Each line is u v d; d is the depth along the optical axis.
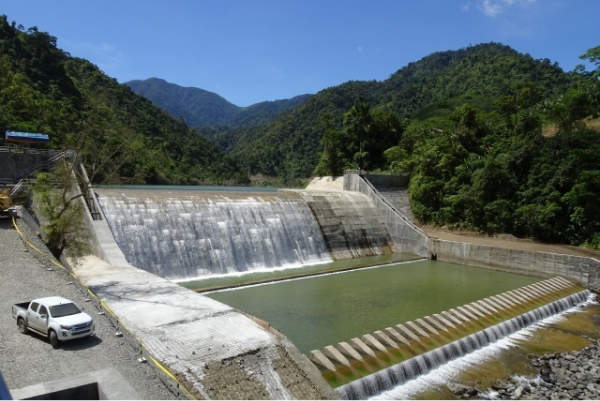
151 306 22.20
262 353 17.95
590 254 43.56
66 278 24.08
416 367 21.94
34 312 17.52
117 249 31.81
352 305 30.83
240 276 37.91
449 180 59.69
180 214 38.72
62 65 96.62
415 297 33.56
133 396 12.98
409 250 52.91
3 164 38.16
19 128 57.62
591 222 46.84
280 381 16.86
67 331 16.69
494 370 23.12
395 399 19.55
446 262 48.88
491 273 43.44
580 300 36.41
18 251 26.95
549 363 24.25
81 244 30.25
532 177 52.75
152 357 16.47
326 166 78.12
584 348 26.44
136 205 37.12
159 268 35.28
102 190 39.84
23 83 71.44
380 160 80.25
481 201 54.84
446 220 57.53
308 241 46.56
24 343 17.02
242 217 42.75
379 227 54.69
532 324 30.31
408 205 62.44
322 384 17.41
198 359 16.88
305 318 27.75
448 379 21.81
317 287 35.41
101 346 17.19
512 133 66.62
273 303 30.67
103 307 21.02
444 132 74.25
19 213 32.78
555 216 49.34
